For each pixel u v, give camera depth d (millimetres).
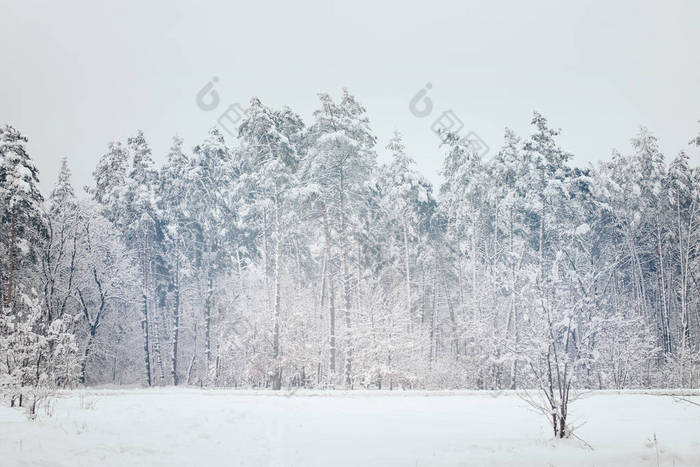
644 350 33406
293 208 33688
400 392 23812
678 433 11453
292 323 33344
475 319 35562
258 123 30422
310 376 33719
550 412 10742
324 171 31250
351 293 35250
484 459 8141
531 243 38281
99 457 7930
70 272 35250
